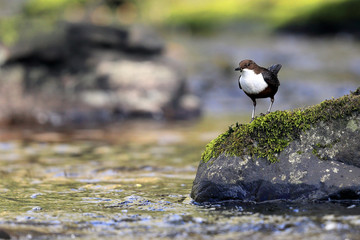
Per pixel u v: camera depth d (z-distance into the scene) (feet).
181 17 119.44
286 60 88.99
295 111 20.86
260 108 65.51
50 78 57.41
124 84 59.06
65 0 110.42
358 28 104.06
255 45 99.60
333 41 102.63
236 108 66.13
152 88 59.52
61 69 58.29
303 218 17.53
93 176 27.68
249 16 116.47
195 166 30.50
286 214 18.20
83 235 16.53
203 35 111.04
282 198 19.94
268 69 23.39
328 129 20.29
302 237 15.74
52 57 57.06
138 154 35.47
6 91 55.36
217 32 114.21
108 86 58.59
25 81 56.18
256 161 20.43
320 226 16.65
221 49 95.71
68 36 58.34
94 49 60.49
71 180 26.55
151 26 115.55
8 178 27.27
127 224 17.71
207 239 15.97
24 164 31.78
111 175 27.89
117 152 36.42
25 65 56.85
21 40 56.18
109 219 18.37
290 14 111.55
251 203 20.03
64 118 55.01
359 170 19.75
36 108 54.95
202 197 20.77
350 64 85.51
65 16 103.55
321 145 20.20
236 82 77.77
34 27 57.26
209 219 18.12
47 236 16.42
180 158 33.63
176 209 19.77
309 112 20.65
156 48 63.16
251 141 20.71
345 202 19.38
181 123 53.67
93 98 57.16
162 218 18.38
